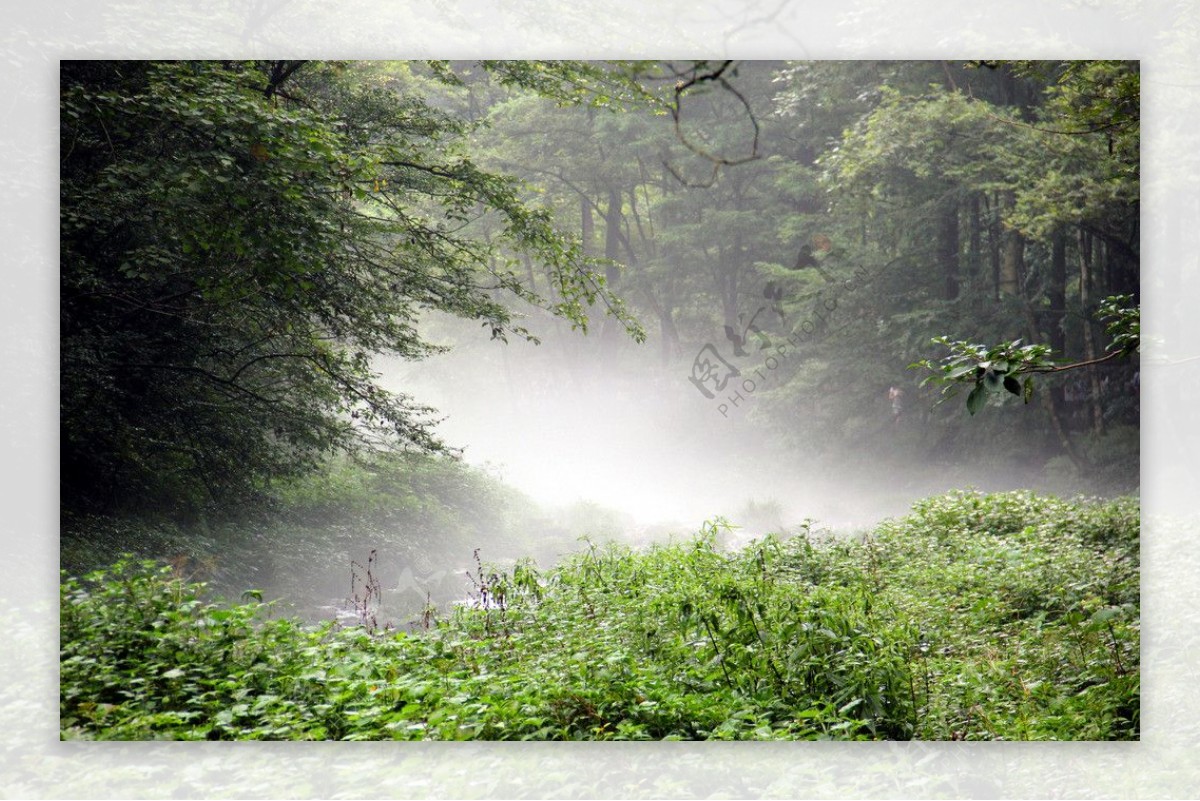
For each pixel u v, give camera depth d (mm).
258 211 9469
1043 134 19906
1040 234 21172
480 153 32281
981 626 7965
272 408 13227
